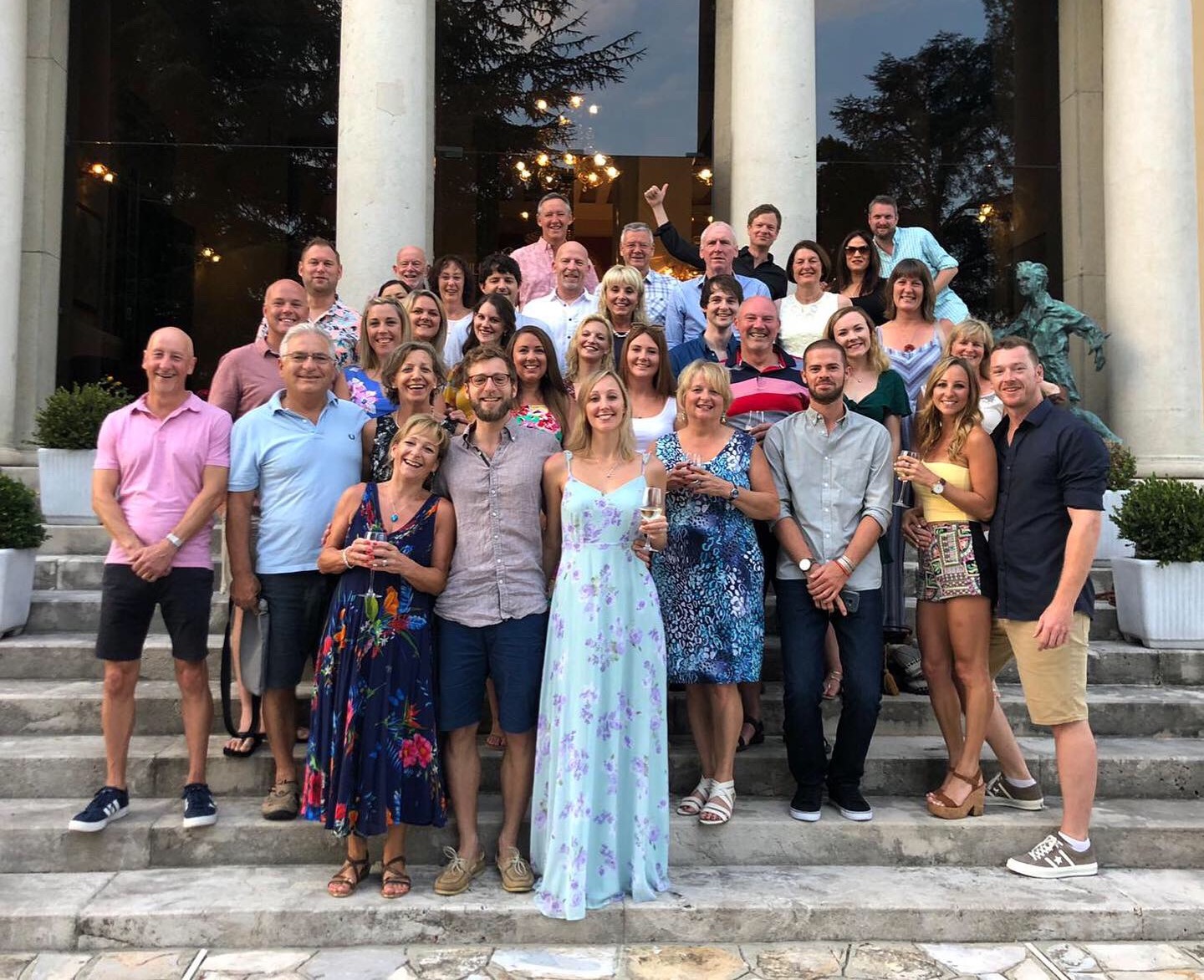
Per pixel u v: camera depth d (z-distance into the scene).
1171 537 5.06
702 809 3.61
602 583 3.27
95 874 3.38
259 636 3.51
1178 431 7.30
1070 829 3.47
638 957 3.02
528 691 3.32
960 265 9.35
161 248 9.01
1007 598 3.53
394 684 3.15
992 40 9.35
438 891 3.21
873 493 3.67
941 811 3.64
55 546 5.73
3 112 7.20
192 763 3.53
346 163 6.56
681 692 4.30
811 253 5.13
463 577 3.33
